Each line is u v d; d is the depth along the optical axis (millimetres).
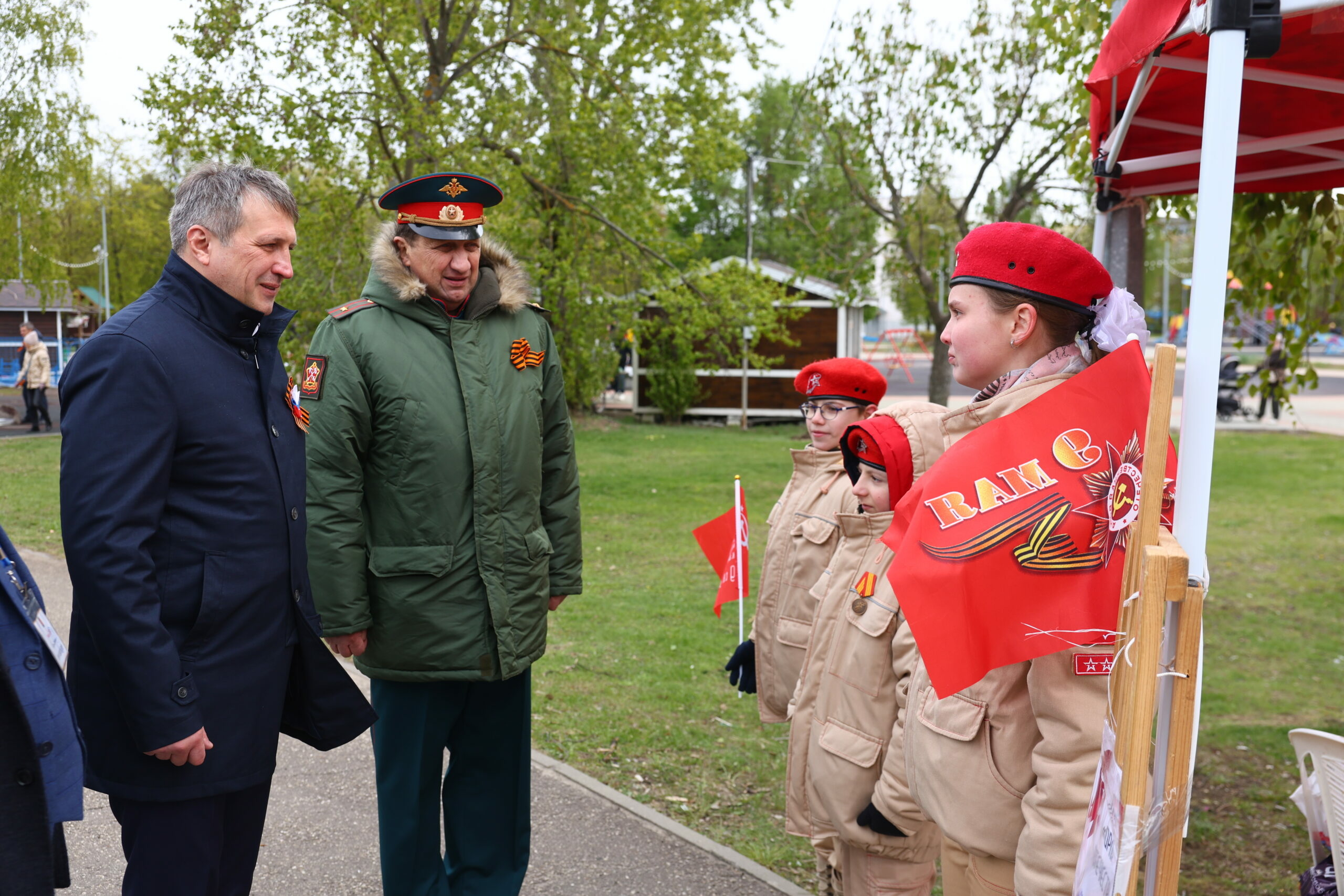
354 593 2641
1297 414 22203
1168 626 1500
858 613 2430
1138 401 1666
